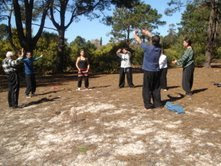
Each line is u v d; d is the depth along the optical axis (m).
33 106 12.66
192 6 33.44
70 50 33.97
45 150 8.45
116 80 20.72
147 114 10.32
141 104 11.53
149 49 10.40
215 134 8.69
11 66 12.34
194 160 7.40
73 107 11.80
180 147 8.00
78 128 9.62
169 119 9.80
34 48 28.36
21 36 26.97
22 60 13.26
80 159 7.77
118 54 15.58
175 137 8.53
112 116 10.37
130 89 15.01
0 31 31.19
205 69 28.09
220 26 35.88
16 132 9.84
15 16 26.73
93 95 13.91
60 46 32.09
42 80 22.88
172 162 7.35
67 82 20.81
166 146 8.07
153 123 9.52
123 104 11.70
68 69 34.09
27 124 10.48
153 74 10.56
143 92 10.84
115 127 9.44
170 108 10.57
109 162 7.51
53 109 11.87
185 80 12.41
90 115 10.72
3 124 10.70
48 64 30.03
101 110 11.15
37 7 30.70
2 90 17.94
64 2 31.97
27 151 8.51
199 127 9.16
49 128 9.91
